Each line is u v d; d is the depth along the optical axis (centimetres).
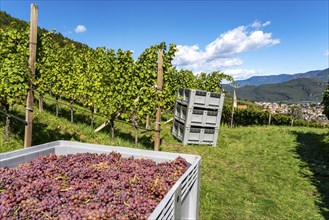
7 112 634
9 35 682
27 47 694
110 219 219
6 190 274
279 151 1127
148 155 427
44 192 273
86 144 452
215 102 1131
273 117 2442
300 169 888
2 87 584
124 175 330
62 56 1266
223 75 1466
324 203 636
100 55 1199
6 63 598
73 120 1127
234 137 1389
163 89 829
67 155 418
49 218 224
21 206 237
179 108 1219
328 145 1187
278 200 638
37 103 1264
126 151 438
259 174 821
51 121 952
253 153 1080
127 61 861
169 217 232
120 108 880
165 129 1409
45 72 936
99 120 1232
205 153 1016
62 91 1098
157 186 283
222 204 583
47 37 949
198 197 367
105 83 934
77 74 1127
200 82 1545
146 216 227
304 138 1459
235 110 2125
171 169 350
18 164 368
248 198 633
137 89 849
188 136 1116
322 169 881
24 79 562
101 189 280
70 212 232
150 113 847
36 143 680
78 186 290
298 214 575
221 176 775
